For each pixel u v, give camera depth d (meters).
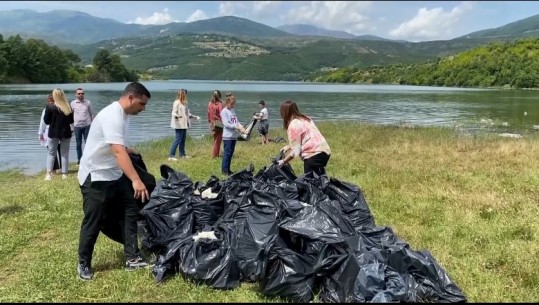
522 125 27.50
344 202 6.49
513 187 9.87
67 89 77.81
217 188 6.91
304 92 84.69
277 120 31.64
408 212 8.00
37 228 7.30
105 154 5.29
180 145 14.77
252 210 5.63
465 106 46.72
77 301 4.82
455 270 5.52
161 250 6.04
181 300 4.80
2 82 109.06
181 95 14.40
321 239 4.96
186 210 6.18
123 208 5.63
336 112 39.59
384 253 4.86
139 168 5.95
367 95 72.75
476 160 13.43
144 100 5.41
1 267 5.86
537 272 5.34
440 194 9.17
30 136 21.12
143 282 5.23
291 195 6.23
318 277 4.85
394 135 20.16
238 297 4.87
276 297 4.84
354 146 16.95
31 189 10.40
